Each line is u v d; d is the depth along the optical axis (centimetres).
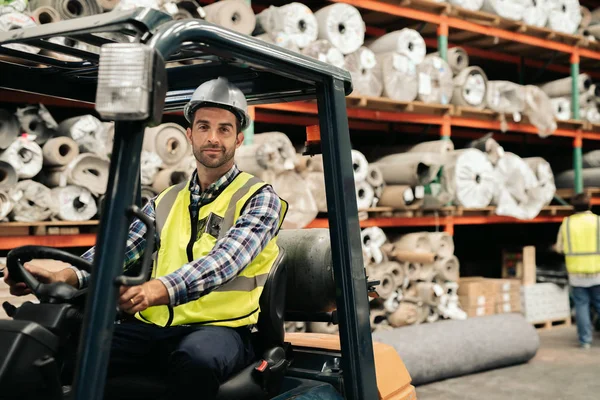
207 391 207
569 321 888
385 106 732
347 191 234
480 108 819
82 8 507
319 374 253
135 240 243
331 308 265
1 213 462
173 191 247
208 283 201
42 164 500
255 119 699
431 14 778
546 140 1120
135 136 155
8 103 572
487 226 1146
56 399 173
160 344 226
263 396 224
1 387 163
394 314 715
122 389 220
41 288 199
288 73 219
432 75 763
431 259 705
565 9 911
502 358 656
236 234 219
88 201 510
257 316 232
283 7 634
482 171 777
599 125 982
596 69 1120
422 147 803
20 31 192
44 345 171
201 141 232
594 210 1240
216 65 247
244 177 238
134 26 164
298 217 586
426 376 601
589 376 629
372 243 700
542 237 1169
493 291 808
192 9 563
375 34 851
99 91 146
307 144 250
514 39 868
